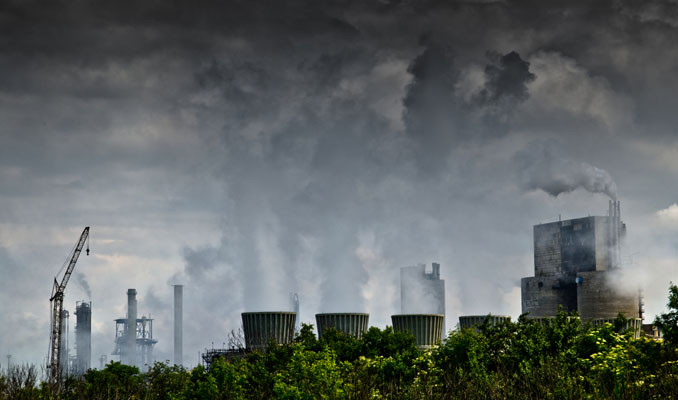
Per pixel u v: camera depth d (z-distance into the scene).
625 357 85.69
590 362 89.00
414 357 116.19
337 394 90.19
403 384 101.81
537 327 101.44
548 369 87.50
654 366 87.50
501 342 100.56
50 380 118.50
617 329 118.94
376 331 131.50
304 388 89.62
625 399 77.38
